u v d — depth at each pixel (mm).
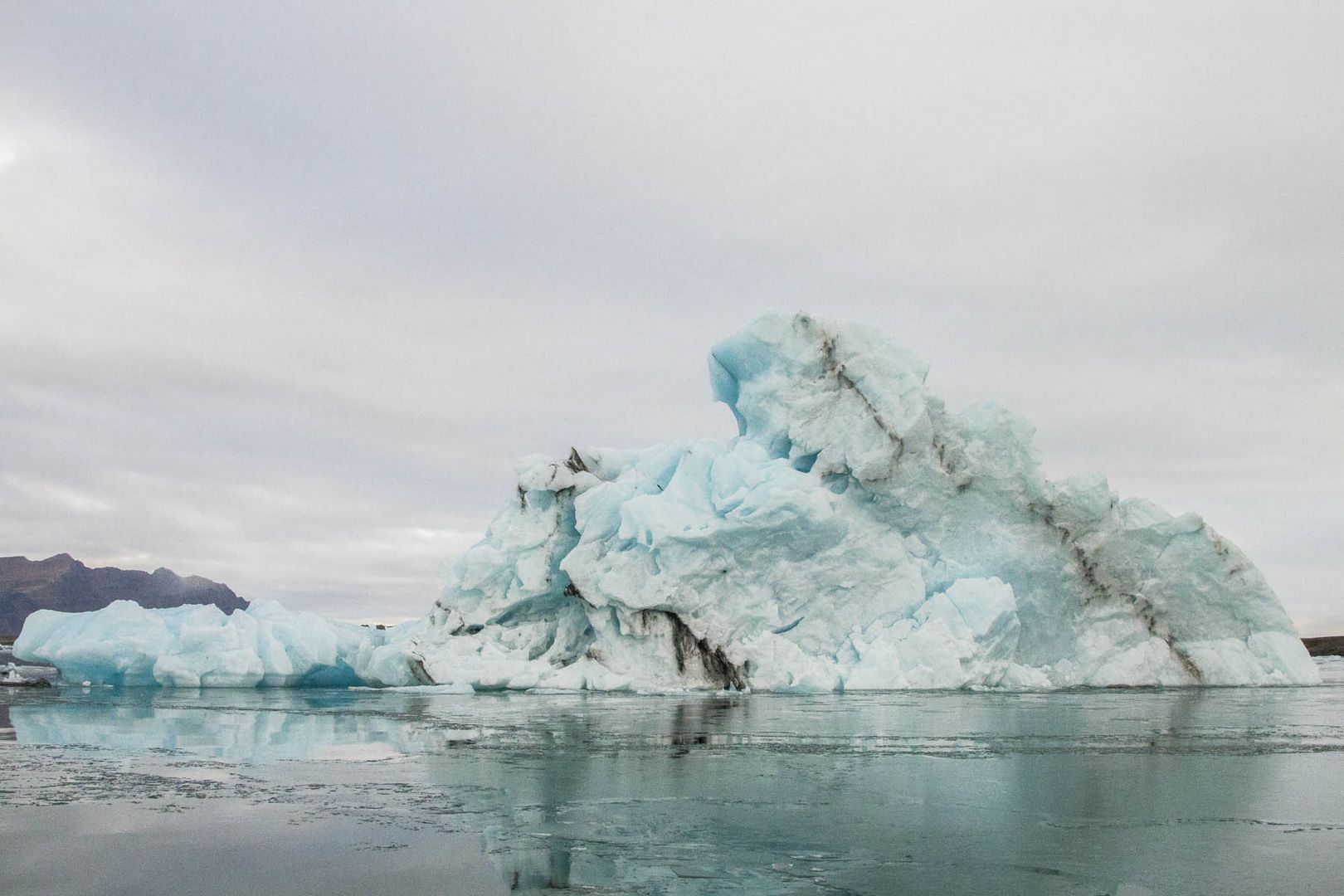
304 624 39406
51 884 8797
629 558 35219
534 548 38688
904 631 34812
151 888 8680
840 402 36094
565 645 38031
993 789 13516
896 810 12109
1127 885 8859
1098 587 37188
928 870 9391
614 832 10883
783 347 36812
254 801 12570
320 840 10414
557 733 20234
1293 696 31844
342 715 24500
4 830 10875
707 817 11664
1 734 19922
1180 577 37844
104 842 10312
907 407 35250
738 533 34094
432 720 23062
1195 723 21984
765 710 25672
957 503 36344
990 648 34500
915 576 35750
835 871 9344
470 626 38688
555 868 9398
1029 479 36156
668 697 31594
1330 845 10312
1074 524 36781
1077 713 24531
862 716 23984
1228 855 9938
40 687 38344
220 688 37344
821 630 35312
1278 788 13555
